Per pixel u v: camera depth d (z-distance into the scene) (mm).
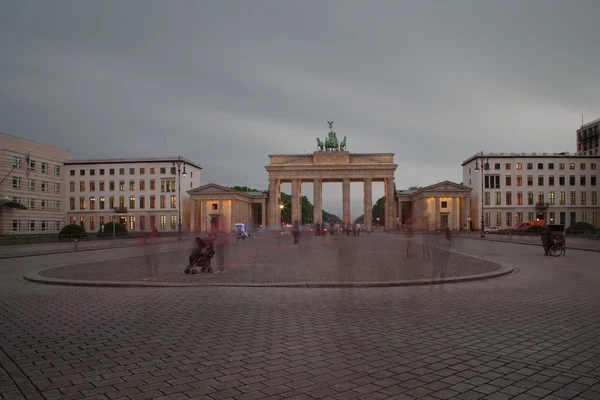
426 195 105750
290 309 11422
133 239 67938
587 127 118500
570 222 100375
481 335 8766
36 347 8094
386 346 8016
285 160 114938
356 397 5777
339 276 17750
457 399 5703
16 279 18656
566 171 101250
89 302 12664
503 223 100938
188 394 5883
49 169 87062
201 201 112875
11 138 77250
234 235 82812
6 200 74375
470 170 110438
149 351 7789
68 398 5781
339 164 110875
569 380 6340
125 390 6031
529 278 17656
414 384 6207
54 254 35688
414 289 14773
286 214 168375
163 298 13227
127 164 108062
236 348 7930
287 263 23969
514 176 101625
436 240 51812
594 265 23219
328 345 8086
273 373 6652
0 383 6316
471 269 20141
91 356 7531
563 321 9977
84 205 108438
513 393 5887
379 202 177500
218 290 14688
